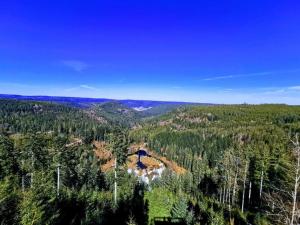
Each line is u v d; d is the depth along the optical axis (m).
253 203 51.69
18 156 52.66
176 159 147.75
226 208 48.84
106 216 36.91
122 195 49.81
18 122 183.12
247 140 133.75
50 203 28.06
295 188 14.70
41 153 53.50
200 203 48.97
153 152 165.75
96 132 162.62
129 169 111.12
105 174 76.69
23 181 46.75
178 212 40.97
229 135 153.25
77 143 125.75
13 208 22.86
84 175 66.12
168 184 78.81
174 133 186.50
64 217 32.44
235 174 54.22
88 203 39.09
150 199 52.19
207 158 128.88
